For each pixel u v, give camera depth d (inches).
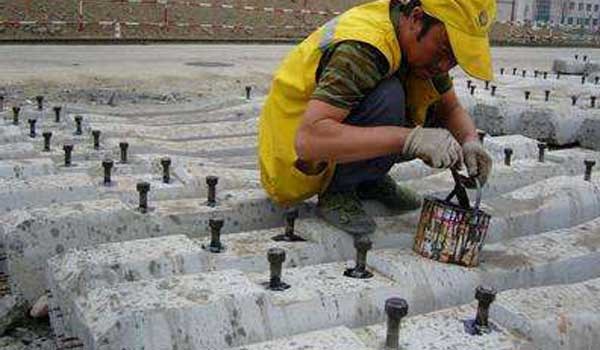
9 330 122.3
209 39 765.3
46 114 253.4
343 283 109.3
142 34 802.8
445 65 117.6
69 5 830.5
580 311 105.0
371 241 122.3
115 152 192.2
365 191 144.2
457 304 113.4
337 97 111.3
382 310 106.4
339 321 103.0
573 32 1395.2
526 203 151.6
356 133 110.9
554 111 247.9
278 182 130.5
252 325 96.5
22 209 132.0
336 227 128.3
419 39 114.0
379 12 118.0
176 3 952.9
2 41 616.7
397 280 111.7
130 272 109.1
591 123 239.6
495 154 202.7
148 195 149.9
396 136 110.7
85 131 222.1
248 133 233.6
